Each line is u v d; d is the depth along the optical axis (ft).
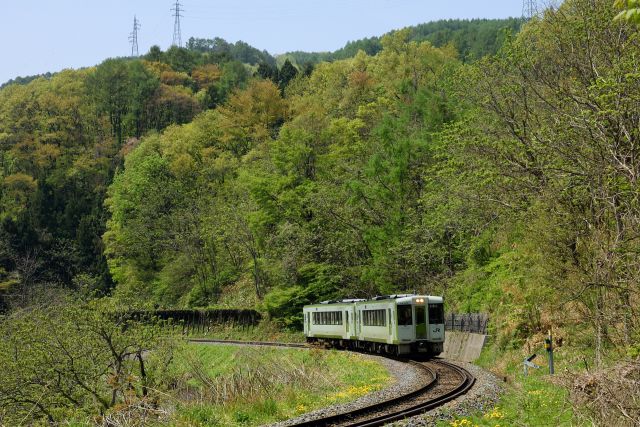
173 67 507.71
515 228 85.87
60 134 367.04
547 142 65.51
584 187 58.80
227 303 209.97
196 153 283.59
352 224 157.48
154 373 89.04
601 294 54.03
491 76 86.69
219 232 210.59
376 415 49.52
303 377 72.33
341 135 177.37
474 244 112.06
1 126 373.81
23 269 252.83
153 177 267.18
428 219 118.42
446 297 124.88
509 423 42.65
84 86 409.69
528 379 60.95
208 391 66.28
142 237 251.19
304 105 291.79
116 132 399.85
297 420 48.44
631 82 52.21
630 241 52.21
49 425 81.56
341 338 123.95
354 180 149.69
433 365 87.40
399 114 169.99
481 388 59.82
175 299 239.50
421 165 135.74
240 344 155.12
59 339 86.69
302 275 164.25
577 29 70.79
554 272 64.49
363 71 286.87
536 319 84.99
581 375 38.63
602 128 56.70
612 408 33.76
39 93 394.32
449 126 96.84
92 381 88.12
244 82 452.76
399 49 251.39
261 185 168.86
